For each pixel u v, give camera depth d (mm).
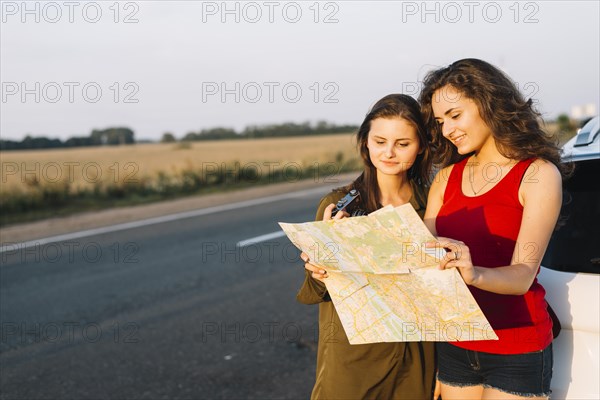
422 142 2307
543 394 2139
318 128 62219
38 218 12805
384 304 2025
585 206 2506
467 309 1907
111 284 6820
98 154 41750
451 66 2209
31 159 35000
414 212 1887
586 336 2258
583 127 3104
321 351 2398
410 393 2330
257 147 44719
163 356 4613
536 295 2156
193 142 62656
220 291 6336
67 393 4035
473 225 2176
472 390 2275
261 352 4602
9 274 7516
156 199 15797
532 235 2053
